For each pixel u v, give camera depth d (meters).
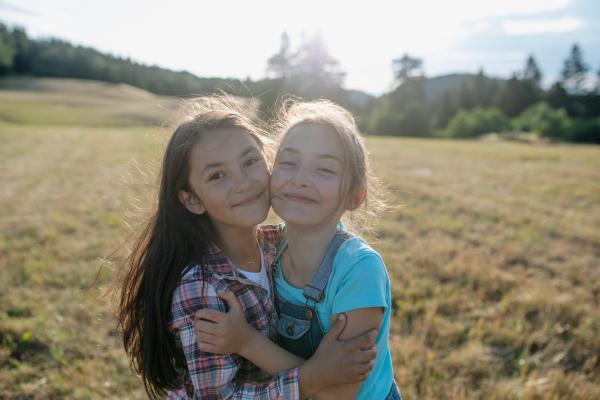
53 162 12.27
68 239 5.36
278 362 1.23
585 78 66.06
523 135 41.44
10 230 5.70
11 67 80.38
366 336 1.18
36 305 3.57
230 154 1.27
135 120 34.09
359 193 1.38
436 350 3.09
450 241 5.46
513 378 2.78
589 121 43.59
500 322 3.47
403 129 51.62
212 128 1.29
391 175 10.68
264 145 1.49
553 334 3.33
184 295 1.25
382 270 1.29
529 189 9.44
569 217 7.00
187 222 1.34
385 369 1.47
